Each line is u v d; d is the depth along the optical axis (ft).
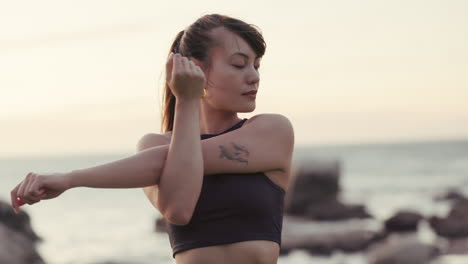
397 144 471.62
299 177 95.45
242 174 6.84
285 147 7.06
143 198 134.82
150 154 6.44
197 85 6.23
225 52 6.84
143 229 88.58
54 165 483.10
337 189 95.30
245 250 6.68
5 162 520.83
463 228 71.05
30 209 121.39
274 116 7.12
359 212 92.48
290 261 64.85
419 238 71.26
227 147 6.75
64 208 122.62
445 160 249.55
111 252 70.64
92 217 108.17
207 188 6.75
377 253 50.39
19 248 49.11
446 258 53.01
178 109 6.29
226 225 6.71
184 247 6.84
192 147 6.23
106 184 6.31
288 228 83.35
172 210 6.27
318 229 81.56
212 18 7.05
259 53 6.96
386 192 148.77
